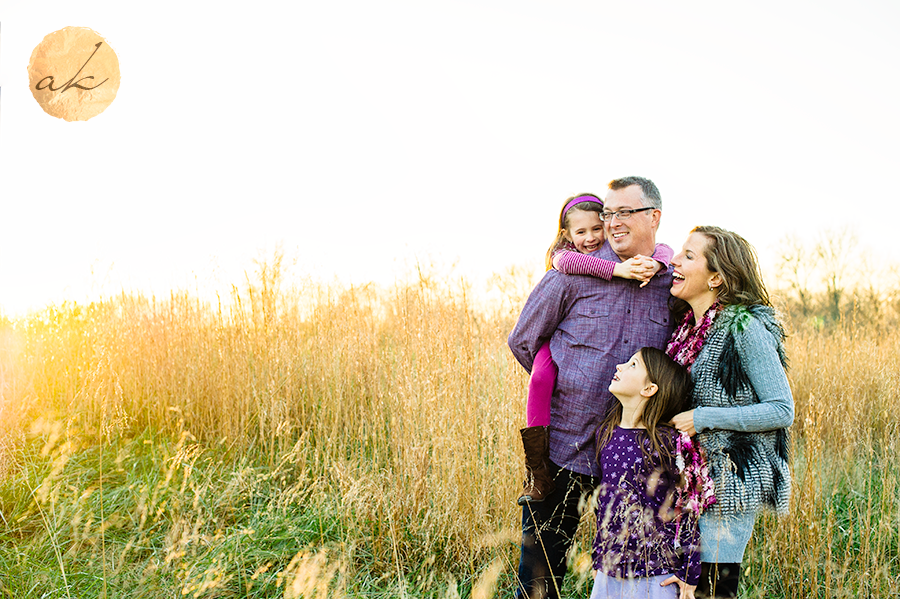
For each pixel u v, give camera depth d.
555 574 2.39
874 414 4.11
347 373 4.24
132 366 4.41
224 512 3.27
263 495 3.45
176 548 2.79
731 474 2.07
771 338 2.11
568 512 2.40
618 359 2.33
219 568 2.67
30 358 4.59
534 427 2.38
